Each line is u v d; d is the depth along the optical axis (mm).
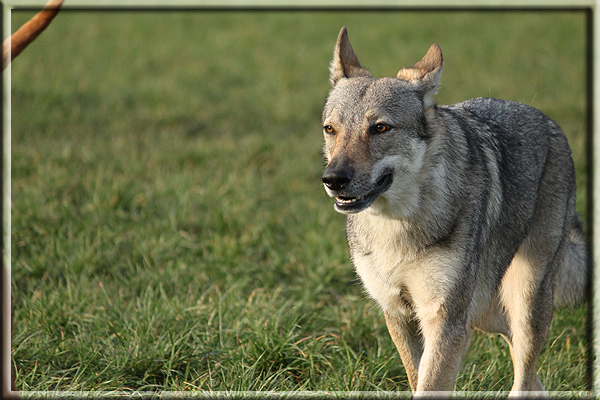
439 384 10594
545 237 13000
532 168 12742
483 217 11469
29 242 18156
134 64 41312
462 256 11008
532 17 51125
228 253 18188
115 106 33469
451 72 39938
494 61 42062
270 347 13570
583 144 26219
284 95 36562
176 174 23625
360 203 10758
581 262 14367
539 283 12812
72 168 23594
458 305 11039
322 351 14406
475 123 12367
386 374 13305
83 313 15117
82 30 47719
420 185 11125
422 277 11148
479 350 14328
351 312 15766
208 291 16328
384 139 10961
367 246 11766
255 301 15562
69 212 19969
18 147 25344
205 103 35094
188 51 45219
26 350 13422
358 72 12539
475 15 52719
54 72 37719
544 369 13719
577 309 15148
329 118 11336
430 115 11547
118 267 17625
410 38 47875
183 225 20172
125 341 13758
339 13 54875
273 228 20547
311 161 26594
